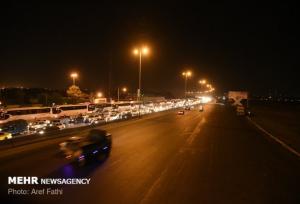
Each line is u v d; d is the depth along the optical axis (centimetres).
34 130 4297
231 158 1847
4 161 1702
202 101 15525
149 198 1093
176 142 2488
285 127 3962
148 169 1533
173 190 1188
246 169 1562
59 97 8762
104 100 9756
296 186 1277
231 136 2931
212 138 2767
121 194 1135
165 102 11031
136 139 2648
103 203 1041
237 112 6097
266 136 2992
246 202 1073
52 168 1541
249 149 2195
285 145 2425
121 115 6303
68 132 2966
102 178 1359
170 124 4138
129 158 1814
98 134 1781
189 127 3759
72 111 6575
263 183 1311
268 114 6700
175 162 1709
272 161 1778
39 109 5738
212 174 1446
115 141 2519
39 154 1914
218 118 5319
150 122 4428
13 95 8375
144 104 8894
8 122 4575
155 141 2536
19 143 2269
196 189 1205
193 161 1742
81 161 1568
